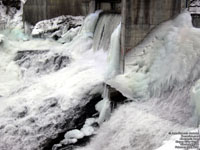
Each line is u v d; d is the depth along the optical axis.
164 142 5.87
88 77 9.80
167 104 7.30
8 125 8.34
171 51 7.87
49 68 12.37
